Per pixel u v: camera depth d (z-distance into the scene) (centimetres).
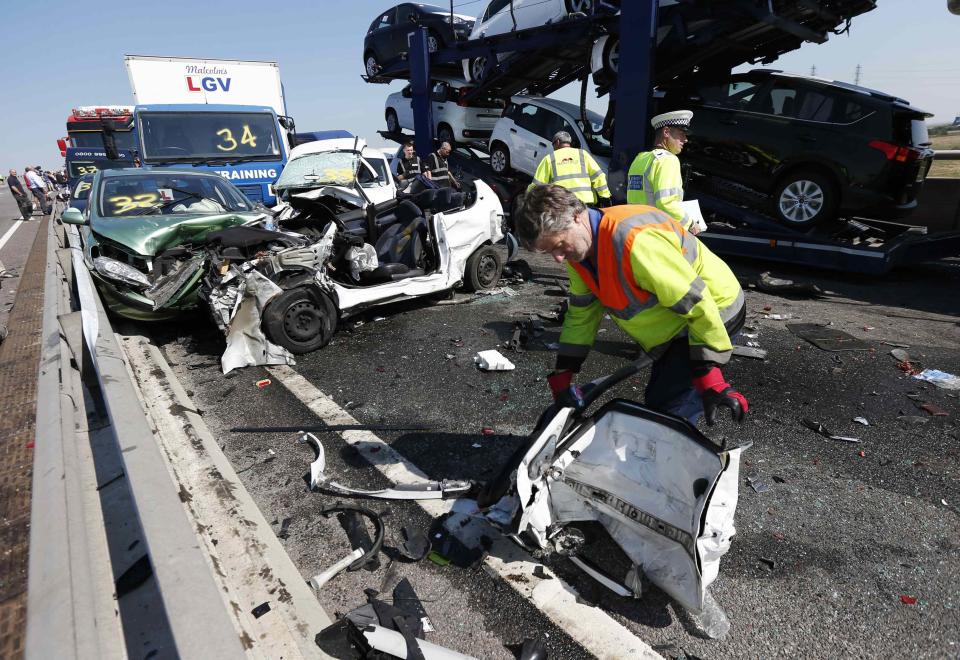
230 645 104
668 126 369
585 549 211
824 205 636
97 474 246
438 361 416
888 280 654
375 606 187
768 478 262
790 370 386
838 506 241
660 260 158
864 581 199
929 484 254
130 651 158
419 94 1002
